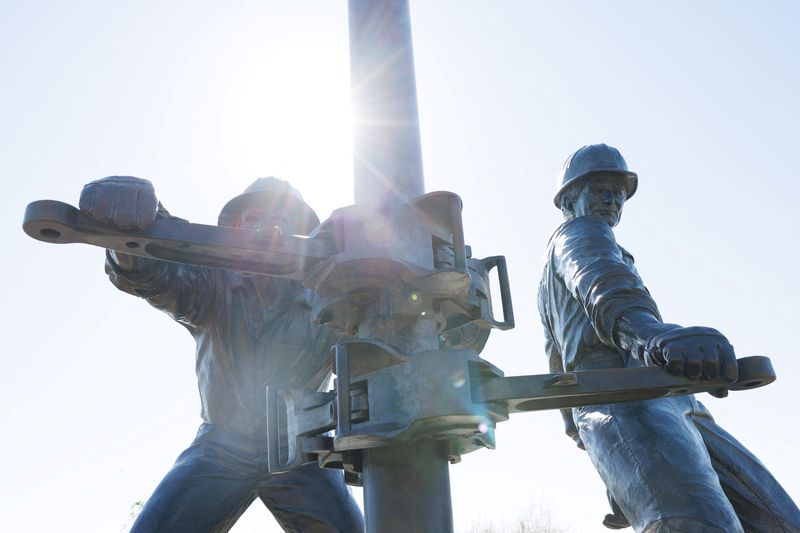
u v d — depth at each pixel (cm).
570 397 272
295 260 268
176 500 454
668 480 355
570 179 446
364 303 271
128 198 258
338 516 470
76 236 258
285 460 290
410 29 322
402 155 301
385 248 260
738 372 277
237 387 482
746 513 406
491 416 256
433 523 262
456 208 268
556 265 406
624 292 337
